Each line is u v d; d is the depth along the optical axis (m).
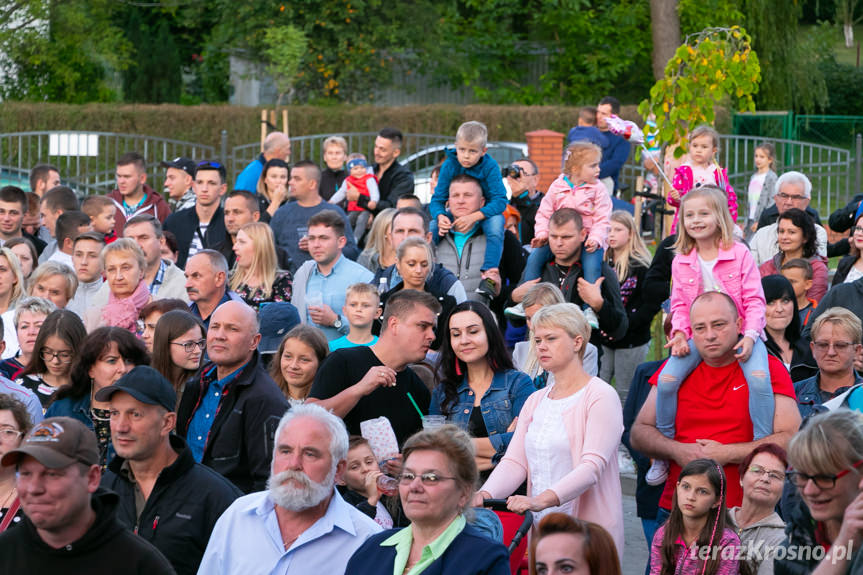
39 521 4.80
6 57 34.62
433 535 5.01
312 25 33.72
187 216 12.08
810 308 9.75
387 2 34.47
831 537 4.77
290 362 7.76
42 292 9.80
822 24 42.50
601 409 6.58
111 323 9.33
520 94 36.59
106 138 26.23
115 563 4.92
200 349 7.50
